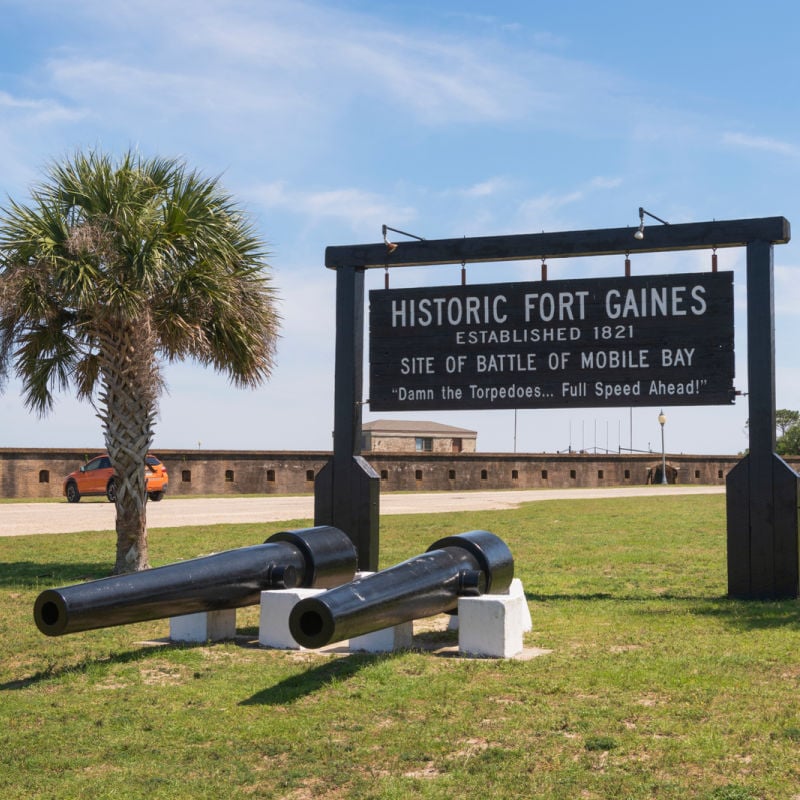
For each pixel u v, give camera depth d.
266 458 43.34
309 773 5.48
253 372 15.27
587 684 7.28
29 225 13.66
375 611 7.50
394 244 12.48
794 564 11.09
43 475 37.38
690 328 11.73
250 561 9.05
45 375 14.94
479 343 12.38
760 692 6.97
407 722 6.41
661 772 5.35
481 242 12.27
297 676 7.68
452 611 9.30
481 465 51.28
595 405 11.98
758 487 11.24
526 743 5.91
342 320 12.64
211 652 8.75
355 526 12.29
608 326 11.99
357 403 12.59
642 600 11.75
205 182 14.18
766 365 11.27
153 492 33.62
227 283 14.17
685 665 7.86
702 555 16.84
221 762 5.72
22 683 7.78
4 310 13.59
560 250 12.03
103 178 13.84
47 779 5.50
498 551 9.35
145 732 6.32
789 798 4.93
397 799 5.07
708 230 11.52
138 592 7.93
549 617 10.48
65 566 15.34
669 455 59.28
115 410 14.26
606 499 36.19
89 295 13.30
